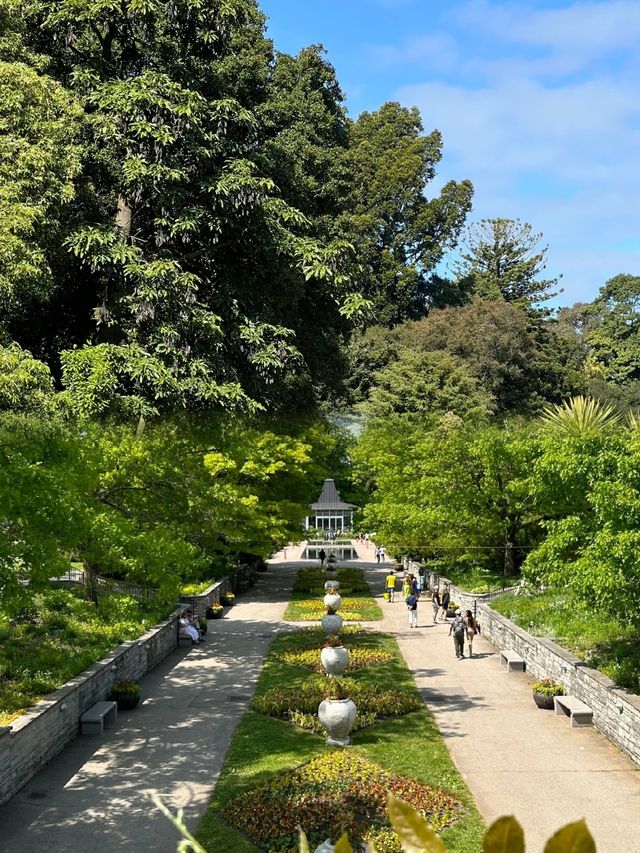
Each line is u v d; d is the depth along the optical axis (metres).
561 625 25.31
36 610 24.09
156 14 24.81
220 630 33.31
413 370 64.56
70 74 24.94
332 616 26.08
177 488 23.55
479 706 21.75
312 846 13.12
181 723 20.12
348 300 26.75
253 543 42.41
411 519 37.69
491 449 34.72
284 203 26.83
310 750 18.02
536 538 37.88
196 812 14.59
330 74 38.56
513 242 89.88
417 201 88.81
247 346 25.45
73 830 13.77
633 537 17.08
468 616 28.52
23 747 15.80
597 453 20.75
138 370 21.58
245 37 35.72
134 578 23.45
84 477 16.41
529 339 72.06
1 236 18.50
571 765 16.98
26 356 18.77
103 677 20.97
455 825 13.96
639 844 13.10
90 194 24.20
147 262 23.44
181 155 24.88
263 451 40.19
